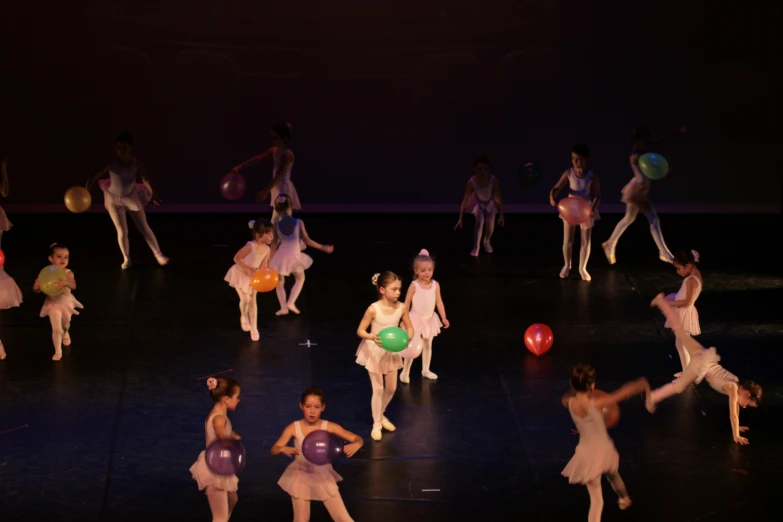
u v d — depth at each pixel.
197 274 30.86
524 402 23.25
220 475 17.33
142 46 36.50
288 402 23.05
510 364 25.14
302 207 37.66
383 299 21.17
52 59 36.44
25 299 28.61
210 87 36.91
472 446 21.39
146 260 32.03
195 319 27.48
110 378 24.02
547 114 37.41
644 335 26.86
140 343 25.92
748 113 37.28
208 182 37.75
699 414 22.72
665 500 19.53
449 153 37.78
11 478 19.83
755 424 22.28
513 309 28.56
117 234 33.69
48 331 26.53
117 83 36.75
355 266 31.83
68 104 36.81
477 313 28.27
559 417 22.59
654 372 24.75
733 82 37.03
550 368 24.94
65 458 20.59
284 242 27.44
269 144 37.53
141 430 21.78
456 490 19.81
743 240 34.66
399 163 37.84
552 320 27.84
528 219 36.59
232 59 36.75
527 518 18.95
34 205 37.38
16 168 37.22
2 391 23.27
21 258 31.95
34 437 21.34
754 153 37.66
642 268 31.88
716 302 29.25
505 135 37.62
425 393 23.62
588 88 37.12
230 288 29.81
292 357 25.30
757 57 36.75
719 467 20.64
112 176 30.39
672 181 38.09
